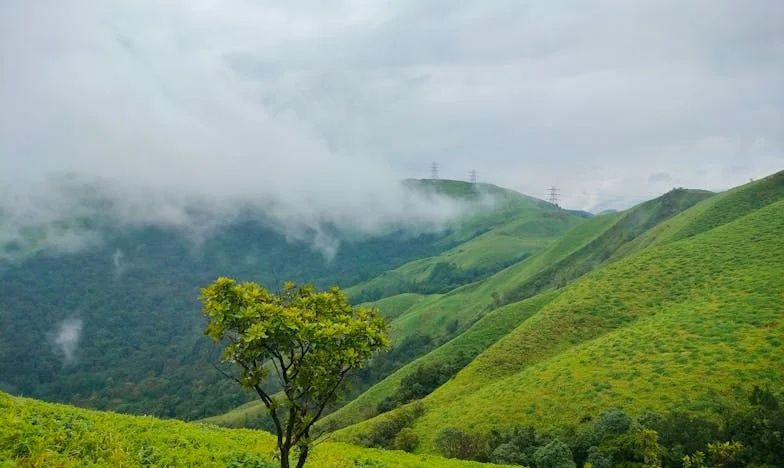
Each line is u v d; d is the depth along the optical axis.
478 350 112.50
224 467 15.80
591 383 56.28
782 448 35.22
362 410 110.38
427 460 28.34
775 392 43.19
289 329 10.40
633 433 40.31
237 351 10.45
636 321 73.94
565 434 47.62
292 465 18.52
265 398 10.96
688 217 146.00
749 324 56.06
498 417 57.59
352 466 21.33
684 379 49.84
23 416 15.84
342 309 11.86
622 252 163.88
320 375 10.83
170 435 18.72
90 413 20.98
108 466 13.37
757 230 86.38
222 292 10.71
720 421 41.97
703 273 79.19
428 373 106.19
